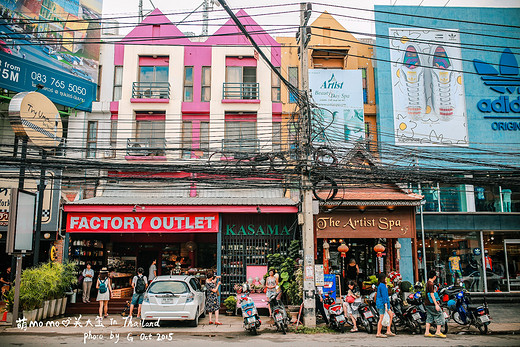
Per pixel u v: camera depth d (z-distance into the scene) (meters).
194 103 21.72
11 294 14.12
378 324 11.80
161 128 21.59
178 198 19.41
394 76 21.25
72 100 20.73
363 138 20.78
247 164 14.40
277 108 21.80
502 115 21.16
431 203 20.05
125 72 21.89
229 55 22.31
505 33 21.89
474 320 12.43
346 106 21.12
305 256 13.59
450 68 21.48
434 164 20.39
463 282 19.48
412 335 12.09
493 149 20.73
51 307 15.16
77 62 21.16
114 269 20.86
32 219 14.45
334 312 12.62
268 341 11.17
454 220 19.80
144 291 14.86
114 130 21.42
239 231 18.14
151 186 19.94
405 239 19.20
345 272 19.17
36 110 15.95
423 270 19.33
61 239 17.59
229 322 14.52
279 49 22.53
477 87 21.36
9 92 20.16
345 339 11.44
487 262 19.84
